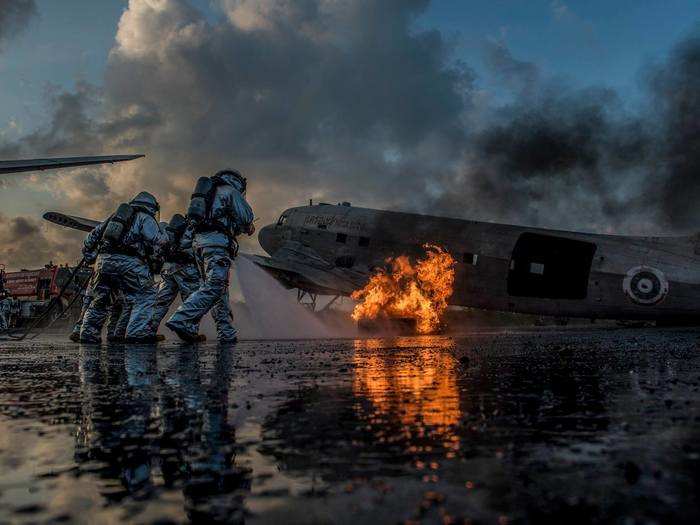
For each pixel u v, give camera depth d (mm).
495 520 752
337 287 17891
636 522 735
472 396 2107
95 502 884
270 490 920
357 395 2156
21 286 30219
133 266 8445
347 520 761
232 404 1956
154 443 1332
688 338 8680
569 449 1207
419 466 1068
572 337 9406
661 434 1370
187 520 784
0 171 5754
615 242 17109
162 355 5156
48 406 1997
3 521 794
